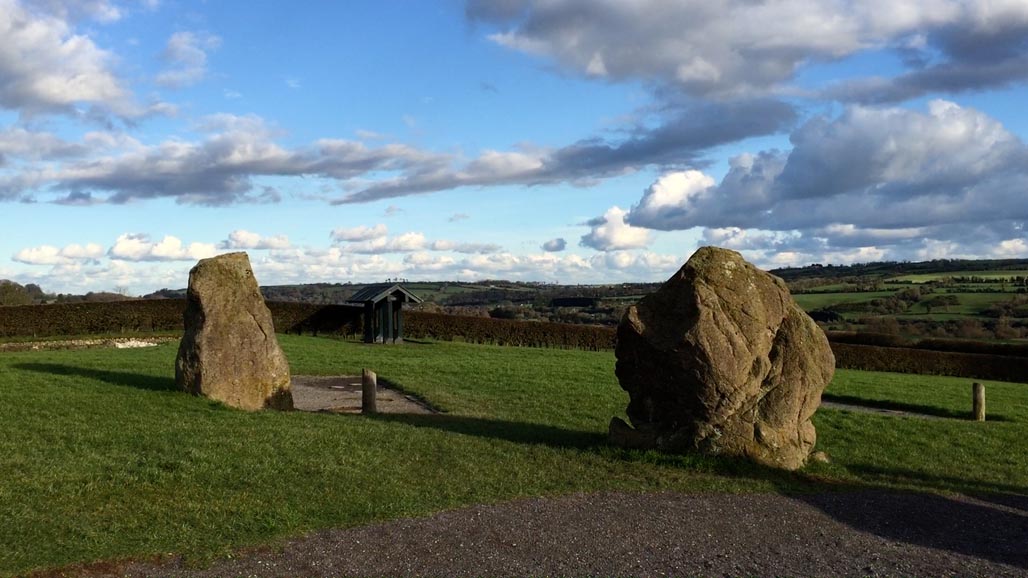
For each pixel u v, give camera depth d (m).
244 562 8.74
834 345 47.59
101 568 8.39
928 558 9.71
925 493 13.41
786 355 14.80
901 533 10.80
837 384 32.00
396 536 9.77
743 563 9.27
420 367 30.64
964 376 44.91
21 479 11.23
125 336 42.53
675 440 14.68
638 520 10.92
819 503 12.24
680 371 14.48
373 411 19.03
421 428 16.72
